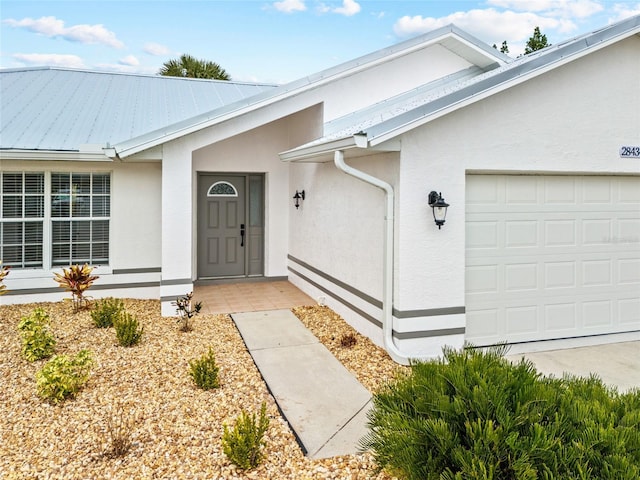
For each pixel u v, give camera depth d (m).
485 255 6.48
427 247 6.04
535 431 2.52
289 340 6.98
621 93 6.77
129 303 9.11
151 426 4.31
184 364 5.85
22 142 8.68
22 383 5.23
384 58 9.42
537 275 6.75
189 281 8.33
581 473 2.29
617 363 6.21
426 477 2.56
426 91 9.55
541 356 6.48
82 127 9.61
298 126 10.59
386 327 6.21
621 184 7.13
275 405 4.84
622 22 6.30
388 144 5.80
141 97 11.60
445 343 6.18
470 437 2.60
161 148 8.16
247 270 11.56
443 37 9.70
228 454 3.68
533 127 6.37
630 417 2.70
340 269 8.15
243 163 11.08
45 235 9.03
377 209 6.67
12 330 7.19
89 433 4.20
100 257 9.41
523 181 6.63
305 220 10.16
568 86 6.50
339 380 5.52
